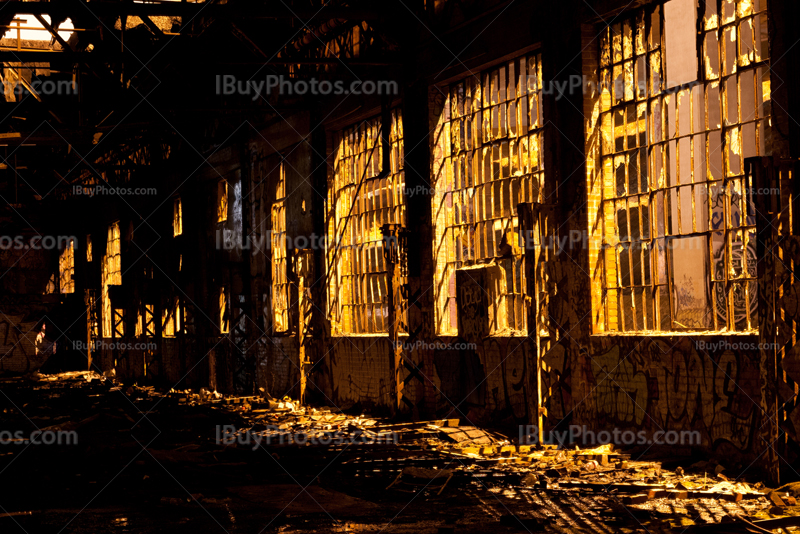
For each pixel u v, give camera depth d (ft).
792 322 28.09
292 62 52.95
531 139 43.47
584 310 38.75
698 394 32.71
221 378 86.99
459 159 49.42
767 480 28.02
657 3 35.76
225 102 75.31
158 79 66.85
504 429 43.50
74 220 136.98
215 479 33.27
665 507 25.22
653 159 36.11
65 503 28.99
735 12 32.32
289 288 70.59
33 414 67.26
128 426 55.67
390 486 30.32
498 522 23.88
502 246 42.45
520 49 42.88
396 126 55.83
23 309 138.00
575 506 25.73
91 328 124.06
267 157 74.74
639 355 35.70
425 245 50.90
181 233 97.50
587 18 38.37
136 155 115.34
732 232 32.58
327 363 64.28
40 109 67.46
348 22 59.88
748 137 44.75
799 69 28.73
